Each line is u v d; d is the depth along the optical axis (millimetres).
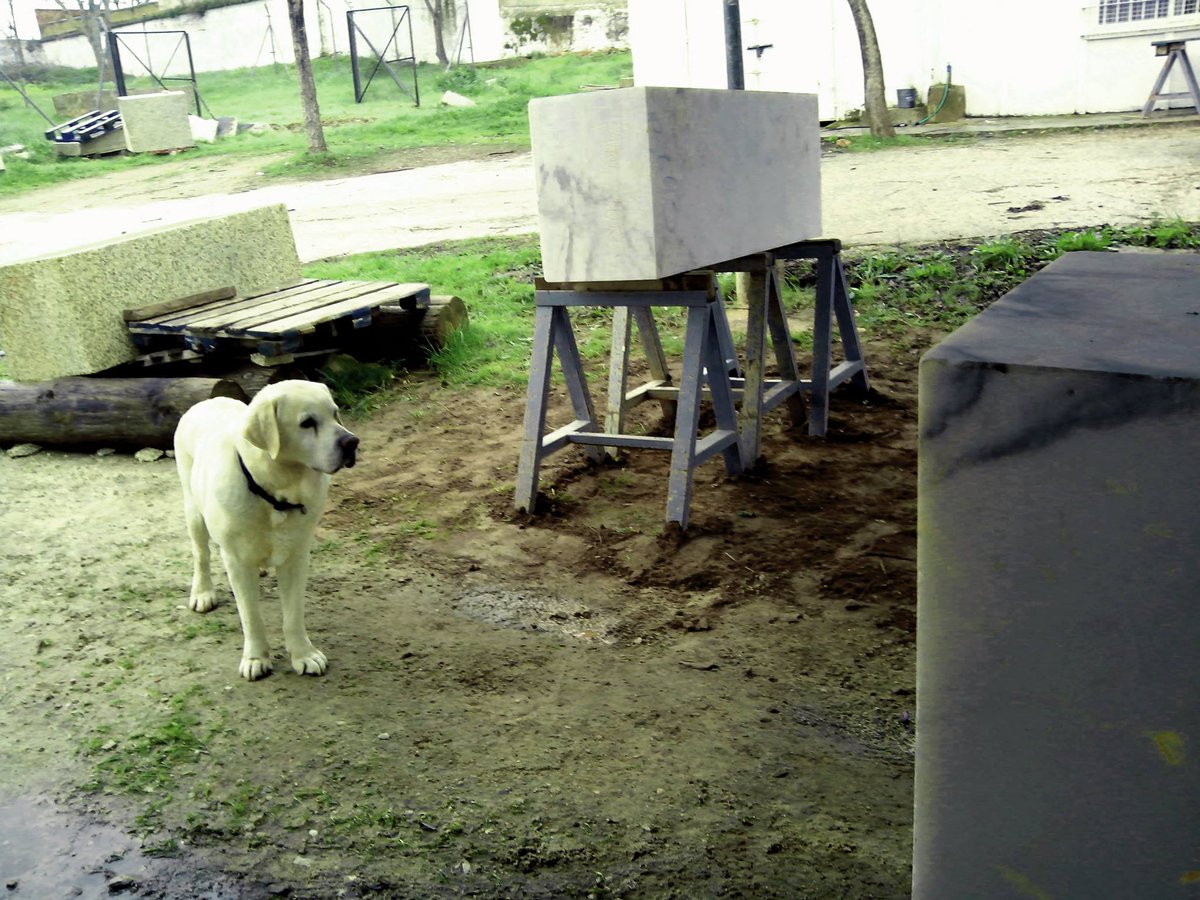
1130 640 1279
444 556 5055
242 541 3748
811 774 3303
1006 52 19344
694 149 4629
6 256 14273
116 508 5844
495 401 7246
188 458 4266
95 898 2867
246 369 7102
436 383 7652
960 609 1378
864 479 5656
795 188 5844
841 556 4801
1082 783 1371
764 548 4918
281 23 38250
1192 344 1283
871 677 3865
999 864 1469
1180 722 1278
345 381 7582
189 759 3486
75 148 26047
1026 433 1264
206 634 4371
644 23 21078
